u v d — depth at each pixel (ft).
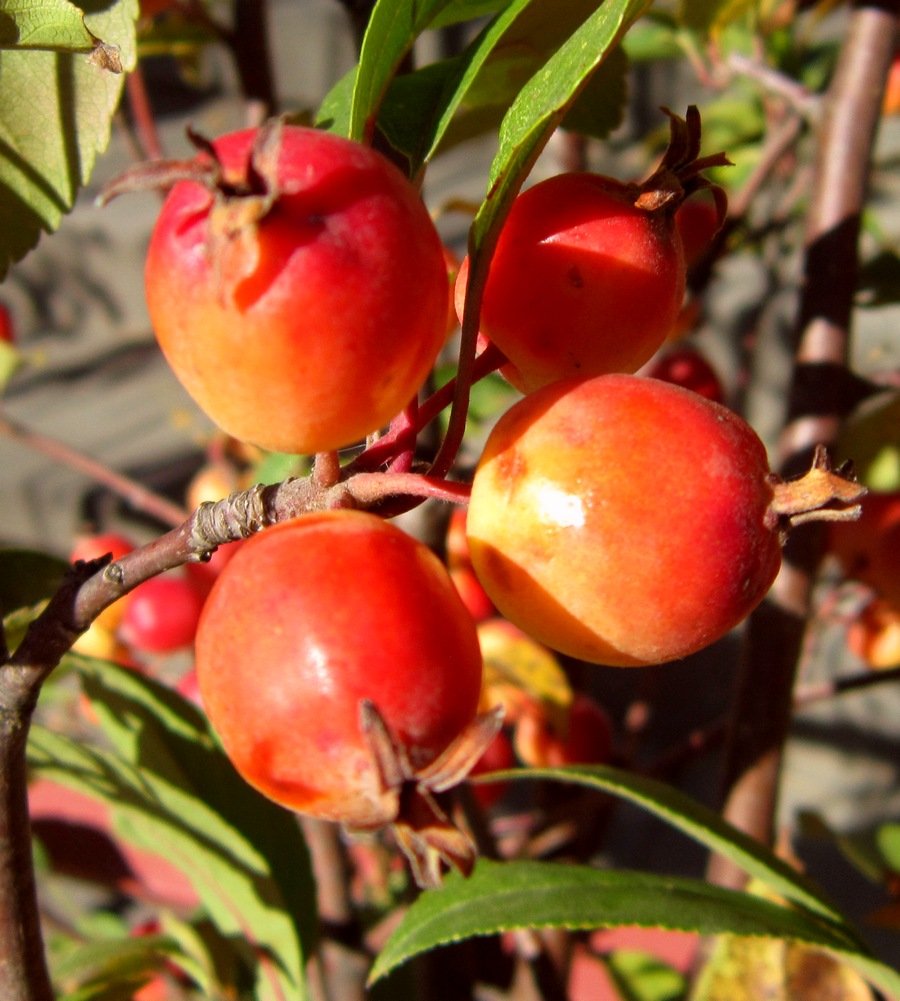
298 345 0.33
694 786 1.64
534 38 0.52
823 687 0.82
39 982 0.42
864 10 0.69
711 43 1.04
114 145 2.11
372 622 0.33
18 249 0.51
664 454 0.35
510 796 1.58
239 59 0.79
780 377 1.54
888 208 1.57
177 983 0.80
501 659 0.78
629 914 0.49
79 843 0.98
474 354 0.38
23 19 0.38
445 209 0.82
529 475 0.36
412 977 0.81
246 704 0.34
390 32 0.43
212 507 0.37
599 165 1.55
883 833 0.97
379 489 0.37
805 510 0.36
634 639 0.36
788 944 0.66
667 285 0.42
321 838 0.80
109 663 0.65
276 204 0.32
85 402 1.95
